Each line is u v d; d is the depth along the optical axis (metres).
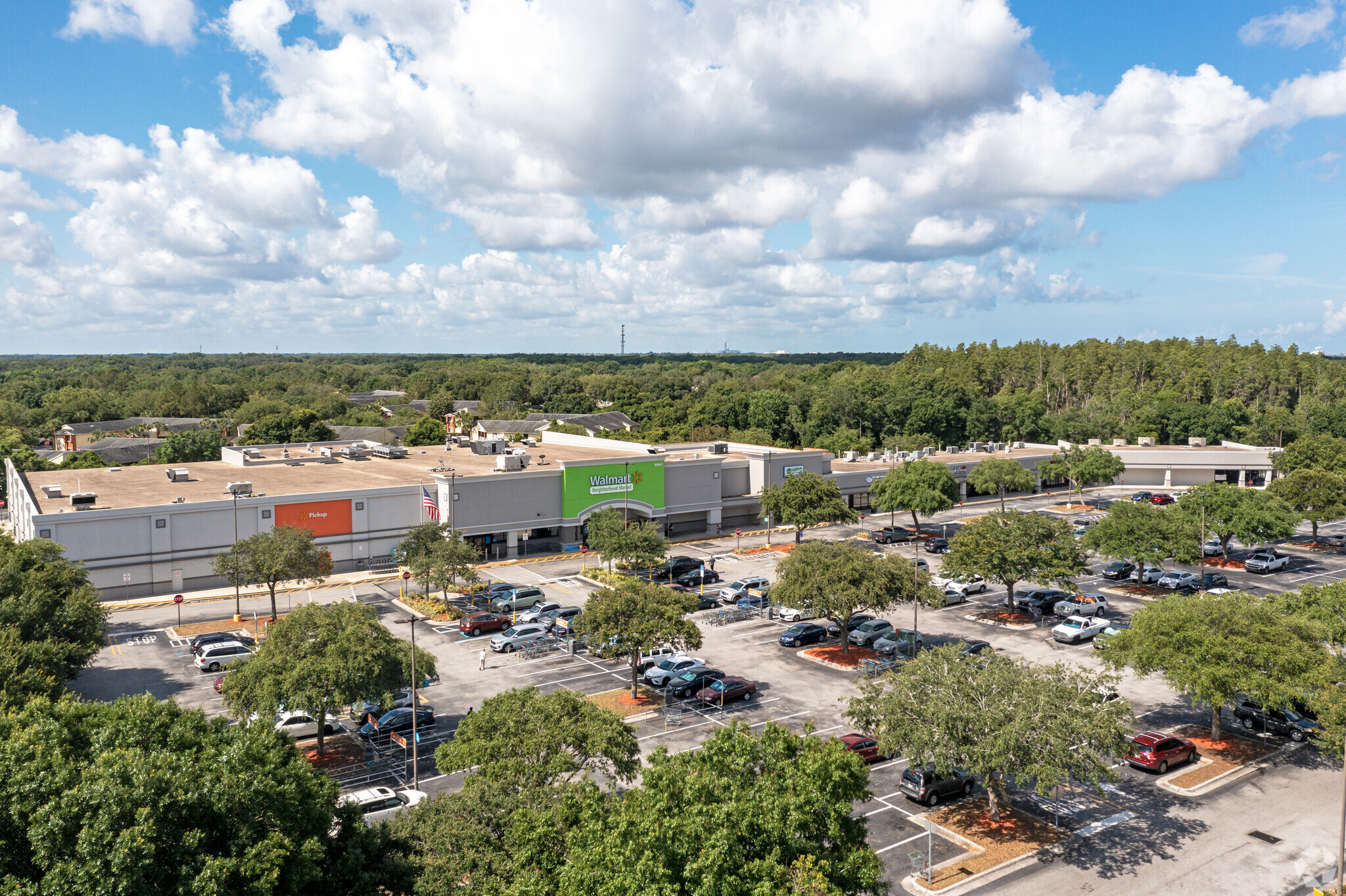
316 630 39.62
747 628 62.06
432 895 22.55
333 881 22.36
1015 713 32.31
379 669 37.97
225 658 52.59
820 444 160.12
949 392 174.00
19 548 49.09
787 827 21.39
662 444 131.12
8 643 36.47
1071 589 62.22
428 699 47.88
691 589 72.44
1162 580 73.69
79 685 49.88
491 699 30.94
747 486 104.94
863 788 24.25
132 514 68.94
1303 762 40.22
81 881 17.66
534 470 85.44
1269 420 165.75
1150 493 126.12
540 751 28.16
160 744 22.45
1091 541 72.19
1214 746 41.91
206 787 19.89
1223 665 38.84
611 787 29.48
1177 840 33.22
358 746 42.34
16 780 19.16
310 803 22.39
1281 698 37.03
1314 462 113.62
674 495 94.44
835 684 50.16
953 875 30.62
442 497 80.44
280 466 97.62
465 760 28.23
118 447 139.50
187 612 65.25
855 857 21.97
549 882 21.66
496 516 82.31
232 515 72.94
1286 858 31.95
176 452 122.44
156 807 19.03
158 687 49.66
